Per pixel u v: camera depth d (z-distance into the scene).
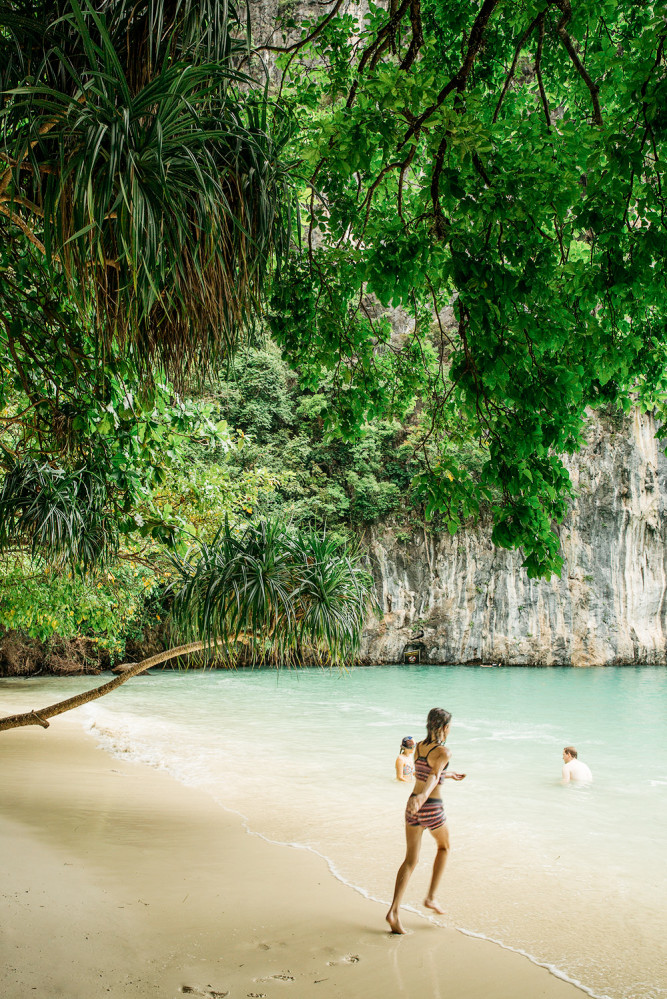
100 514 5.72
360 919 4.84
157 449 6.46
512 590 30.89
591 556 31.25
